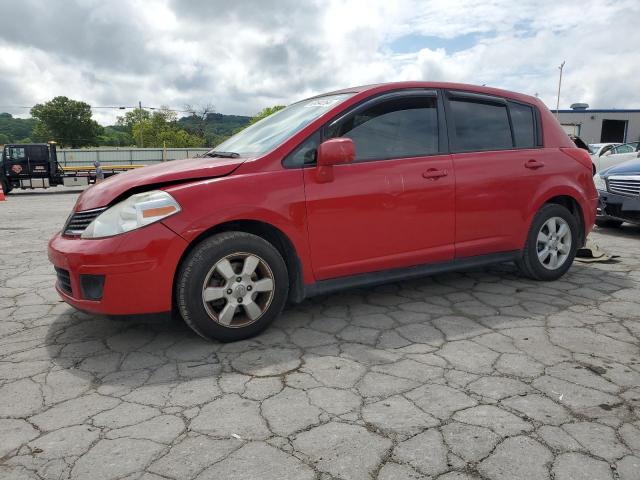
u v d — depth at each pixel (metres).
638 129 43.53
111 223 2.94
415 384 2.59
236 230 3.28
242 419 2.28
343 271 3.46
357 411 2.33
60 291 3.27
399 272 3.70
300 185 3.26
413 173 3.64
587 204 4.61
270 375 2.72
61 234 3.28
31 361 2.97
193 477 1.88
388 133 3.66
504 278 4.65
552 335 3.26
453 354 2.97
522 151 4.25
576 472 1.89
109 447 2.09
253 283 3.16
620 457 1.97
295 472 1.90
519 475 1.87
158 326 3.51
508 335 3.26
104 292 2.89
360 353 3.00
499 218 4.08
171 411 2.37
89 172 24.48
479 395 2.47
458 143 3.96
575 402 2.40
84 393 2.56
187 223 2.95
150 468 1.94
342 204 3.37
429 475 1.88
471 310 3.76
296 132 3.37
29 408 2.42
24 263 5.87
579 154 4.62
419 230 3.70
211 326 3.07
